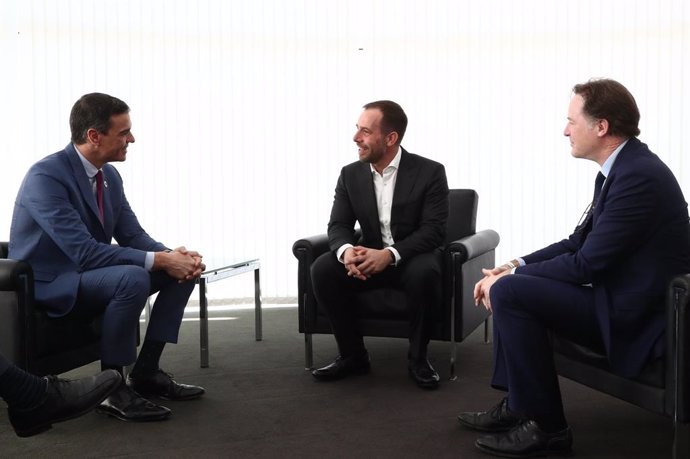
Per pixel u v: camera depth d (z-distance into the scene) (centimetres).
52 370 266
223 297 531
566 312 225
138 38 505
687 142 543
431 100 532
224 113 518
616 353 217
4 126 490
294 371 342
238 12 516
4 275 246
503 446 230
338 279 321
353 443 243
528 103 538
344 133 528
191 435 252
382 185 342
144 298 271
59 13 495
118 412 267
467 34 532
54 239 273
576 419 267
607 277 223
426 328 318
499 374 245
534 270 231
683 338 196
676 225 218
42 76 494
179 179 514
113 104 288
